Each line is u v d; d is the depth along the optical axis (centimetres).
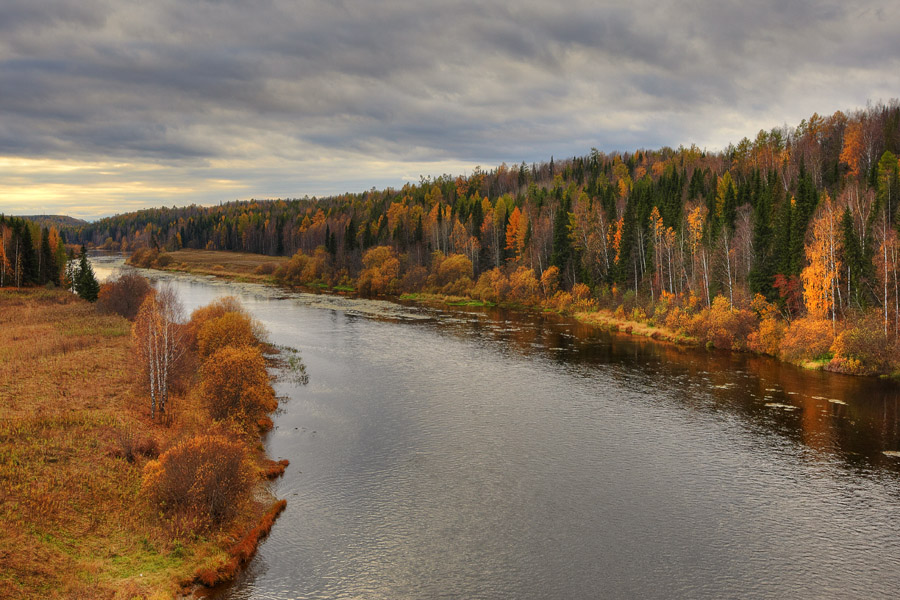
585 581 2431
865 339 5603
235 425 3641
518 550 2648
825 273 6169
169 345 4347
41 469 2820
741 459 3669
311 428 4122
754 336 6619
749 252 7812
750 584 2434
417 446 3831
